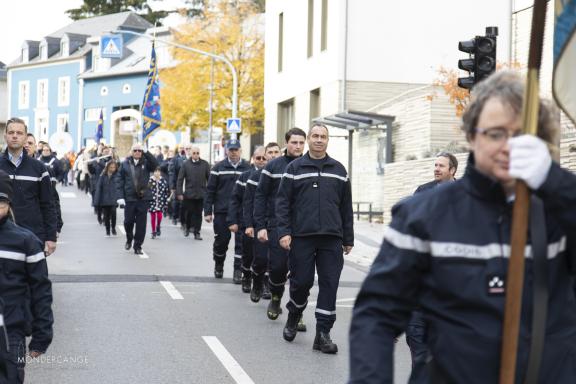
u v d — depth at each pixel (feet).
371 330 10.61
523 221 9.80
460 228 10.36
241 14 168.35
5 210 18.69
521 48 81.51
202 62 167.32
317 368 28.37
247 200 40.81
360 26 106.42
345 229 30.94
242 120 171.12
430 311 10.60
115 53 136.67
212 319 37.27
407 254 10.55
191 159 75.97
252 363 28.99
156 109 120.88
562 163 53.72
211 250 67.56
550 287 10.30
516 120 10.07
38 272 18.90
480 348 10.15
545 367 10.14
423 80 107.34
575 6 11.94
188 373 27.40
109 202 78.64
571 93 12.30
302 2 120.98
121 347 31.14
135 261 58.85
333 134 110.93
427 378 10.66
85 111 276.00
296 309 32.09
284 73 128.77
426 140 85.51
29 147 44.62
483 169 10.36
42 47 297.94
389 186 87.86
